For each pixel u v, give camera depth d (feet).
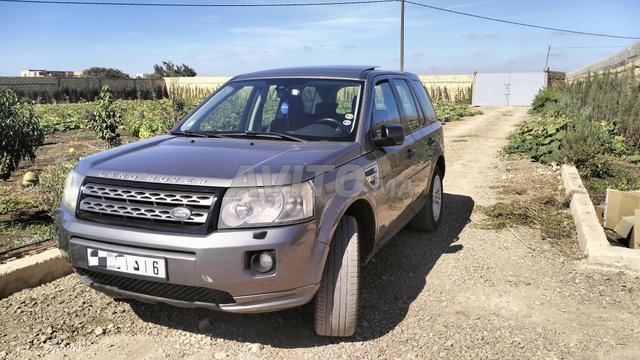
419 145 17.40
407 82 19.06
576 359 11.34
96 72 276.21
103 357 11.21
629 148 37.42
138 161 11.39
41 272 14.70
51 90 141.28
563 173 29.22
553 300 14.26
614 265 16.28
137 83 164.45
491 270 16.37
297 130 13.79
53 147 45.91
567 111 57.36
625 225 19.27
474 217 22.54
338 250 11.41
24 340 11.79
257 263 10.11
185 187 10.22
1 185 28.04
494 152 42.83
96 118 39.52
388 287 14.97
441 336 12.19
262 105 14.93
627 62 68.13
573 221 21.57
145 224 10.36
